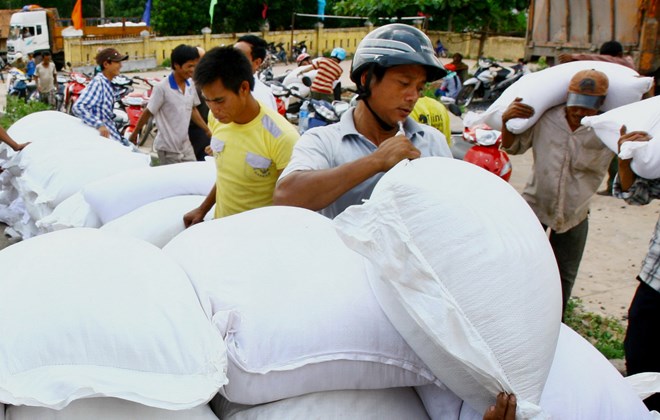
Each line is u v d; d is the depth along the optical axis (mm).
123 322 1364
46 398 1275
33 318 1336
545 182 3594
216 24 31562
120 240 1621
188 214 3154
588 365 1645
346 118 2203
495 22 18016
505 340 1298
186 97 5195
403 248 1351
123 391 1309
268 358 1477
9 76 14430
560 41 9023
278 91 8578
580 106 3344
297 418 1510
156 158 7234
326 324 1504
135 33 26062
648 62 7758
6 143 4383
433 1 16172
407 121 2234
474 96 12430
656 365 2713
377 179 2188
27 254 1504
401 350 1530
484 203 1403
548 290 1369
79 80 10516
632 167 2650
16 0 46344
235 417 1557
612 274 4766
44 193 3906
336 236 1728
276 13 31469
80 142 4258
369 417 1549
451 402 1570
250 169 2600
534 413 1298
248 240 1697
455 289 1316
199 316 1456
